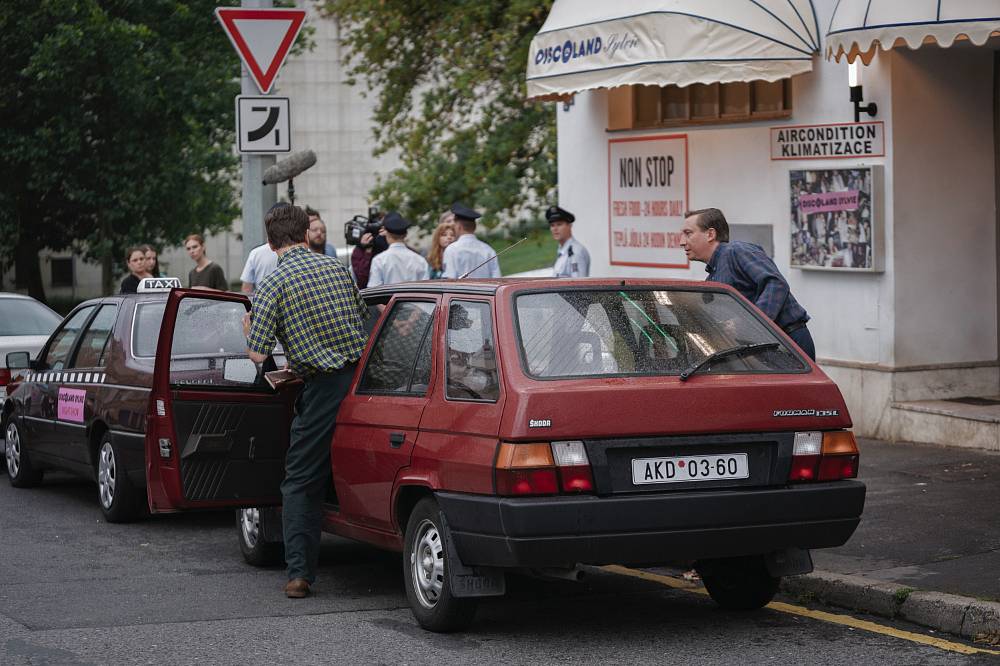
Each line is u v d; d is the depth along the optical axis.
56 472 13.02
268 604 7.20
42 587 7.69
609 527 5.81
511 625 6.65
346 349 7.07
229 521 10.07
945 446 11.01
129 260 15.27
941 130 11.51
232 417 7.61
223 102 26.36
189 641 6.40
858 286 11.77
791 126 12.38
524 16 18.17
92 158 25.41
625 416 5.90
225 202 30.23
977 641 6.21
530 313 6.23
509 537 5.78
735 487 6.09
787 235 12.51
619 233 14.90
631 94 14.58
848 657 5.96
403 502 6.64
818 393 6.27
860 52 10.32
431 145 20.31
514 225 22.06
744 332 6.49
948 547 7.64
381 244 14.72
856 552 7.57
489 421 5.95
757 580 6.76
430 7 19.39
